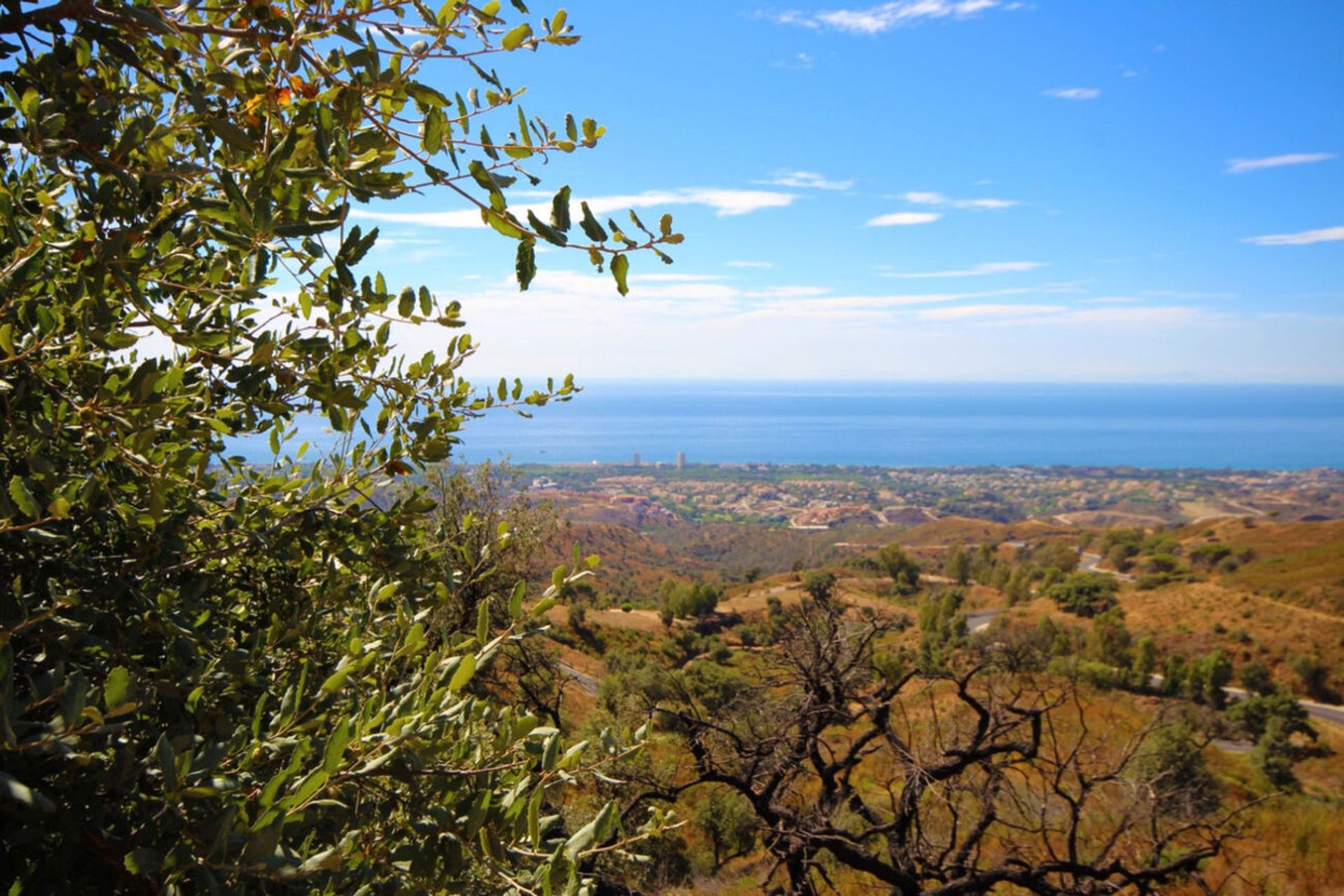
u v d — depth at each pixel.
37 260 1.18
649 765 5.23
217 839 0.88
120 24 1.11
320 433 2.18
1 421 1.21
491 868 1.22
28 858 1.09
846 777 5.66
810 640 5.62
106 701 0.83
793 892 5.28
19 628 0.92
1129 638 62.78
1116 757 6.95
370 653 1.46
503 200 1.06
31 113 1.15
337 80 1.16
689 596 48.28
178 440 1.43
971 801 7.14
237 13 1.19
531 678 5.73
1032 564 114.75
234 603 1.92
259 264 1.35
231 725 1.37
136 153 1.39
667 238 1.09
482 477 6.38
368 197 1.13
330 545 1.95
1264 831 8.88
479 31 1.24
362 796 1.47
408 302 1.46
